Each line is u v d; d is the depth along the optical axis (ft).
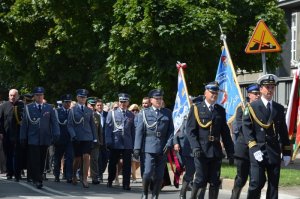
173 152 72.02
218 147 51.78
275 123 48.65
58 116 82.07
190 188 70.44
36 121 72.90
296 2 148.87
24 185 74.43
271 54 106.32
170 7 96.02
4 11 136.15
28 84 135.44
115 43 102.01
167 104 102.73
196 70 100.22
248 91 56.65
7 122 79.92
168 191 73.67
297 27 152.05
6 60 150.61
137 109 83.46
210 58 100.89
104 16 109.40
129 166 74.02
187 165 59.62
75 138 75.77
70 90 132.87
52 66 131.03
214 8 98.48
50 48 128.36
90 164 80.38
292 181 74.18
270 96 49.06
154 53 99.35
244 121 48.73
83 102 77.36
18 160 78.69
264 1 104.94
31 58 134.21
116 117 75.20
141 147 60.18
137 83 101.71
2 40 138.72
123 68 103.40
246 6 104.06
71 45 123.13
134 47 100.53
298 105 61.36
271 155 48.06
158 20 96.32
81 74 131.34
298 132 60.90
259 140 48.42
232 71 65.77
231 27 98.12
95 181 80.23
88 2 113.39
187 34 96.32
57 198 62.34
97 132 82.43
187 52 98.37
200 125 51.60
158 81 99.71
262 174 47.98
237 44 105.09
